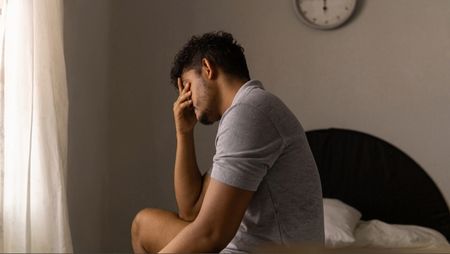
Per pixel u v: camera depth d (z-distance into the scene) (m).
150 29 2.63
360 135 2.43
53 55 1.52
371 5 2.45
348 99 2.49
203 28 2.60
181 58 1.27
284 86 2.55
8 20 1.36
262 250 0.90
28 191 1.34
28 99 1.36
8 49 1.36
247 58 2.58
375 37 2.45
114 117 2.61
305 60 2.53
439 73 2.39
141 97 2.63
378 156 2.40
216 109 1.22
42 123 1.42
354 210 2.25
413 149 2.42
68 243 1.43
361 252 0.82
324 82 2.51
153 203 2.62
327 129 2.47
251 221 1.12
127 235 2.61
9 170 1.32
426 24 2.40
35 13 1.43
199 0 2.60
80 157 2.21
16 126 1.33
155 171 2.62
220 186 1.01
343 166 2.44
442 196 2.36
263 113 1.06
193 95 1.24
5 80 1.34
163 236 1.53
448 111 2.38
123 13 2.62
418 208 2.35
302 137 1.15
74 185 2.15
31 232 1.37
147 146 2.63
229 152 1.03
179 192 1.53
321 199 1.17
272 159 1.06
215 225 1.00
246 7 2.57
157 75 2.62
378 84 2.45
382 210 2.38
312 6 2.49
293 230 1.09
